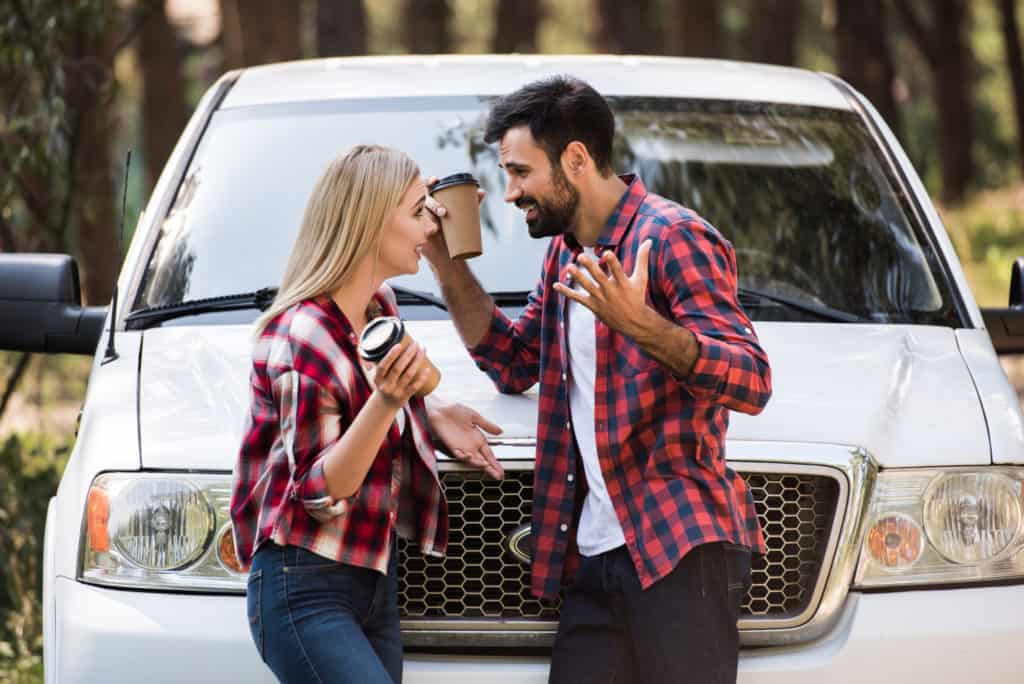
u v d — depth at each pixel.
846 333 6.57
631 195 5.25
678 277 5.01
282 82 8.12
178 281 6.94
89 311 6.94
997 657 5.55
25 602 9.23
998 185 61.34
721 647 5.08
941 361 6.38
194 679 5.44
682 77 8.38
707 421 5.09
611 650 5.31
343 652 4.87
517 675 5.47
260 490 5.00
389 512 5.05
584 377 5.28
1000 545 5.74
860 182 7.80
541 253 7.03
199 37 41.88
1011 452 5.86
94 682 5.47
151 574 5.61
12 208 11.98
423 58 8.59
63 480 6.20
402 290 6.71
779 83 8.51
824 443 5.63
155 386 6.09
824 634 5.56
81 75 12.20
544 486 5.38
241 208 7.25
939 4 42.97
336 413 4.92
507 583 5.61
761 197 7.71
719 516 5.09
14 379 11.71
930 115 62.38
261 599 4.98
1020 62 43.41
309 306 5.02
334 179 5.06
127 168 6.78
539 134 5.19
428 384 4.75
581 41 65.62
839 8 30.52
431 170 7.37
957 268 7.25
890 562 5.62
